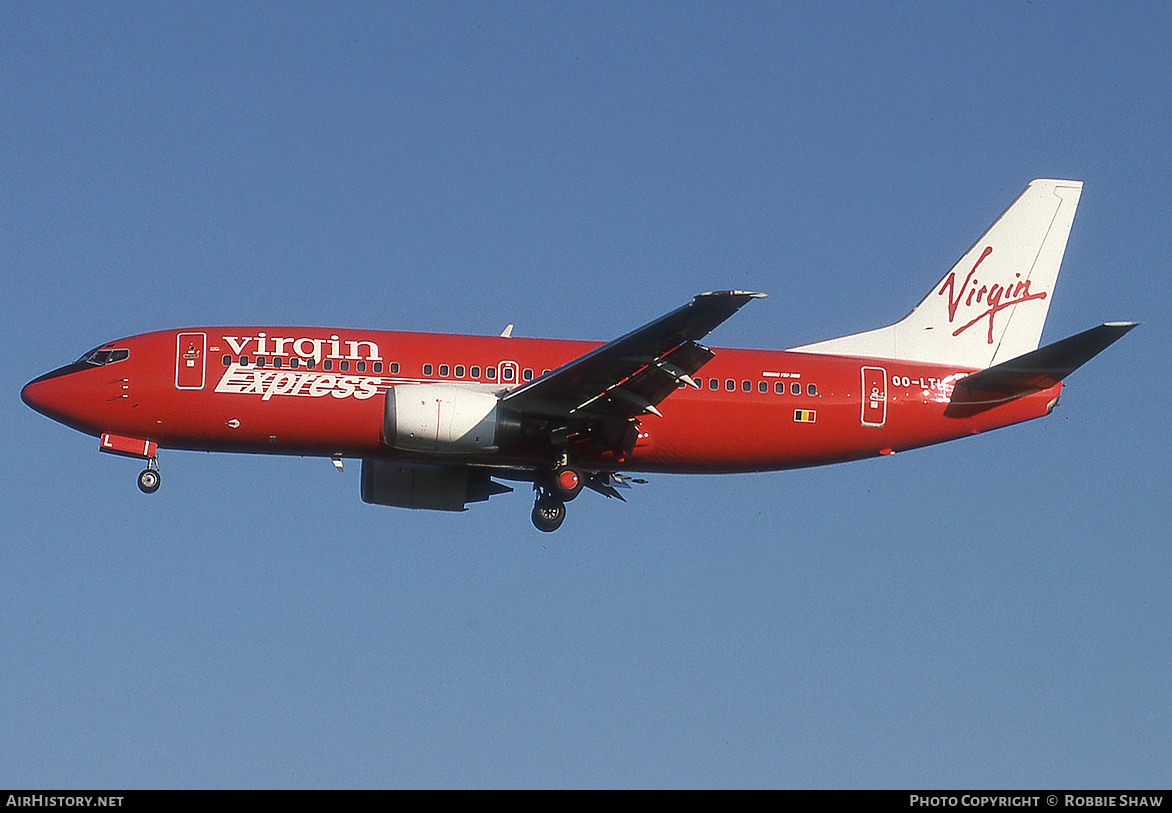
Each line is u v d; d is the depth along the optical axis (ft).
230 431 378.73
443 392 373.20
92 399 375.45
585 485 421.18
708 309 339.98
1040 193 435.53
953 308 429.79
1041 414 415.03
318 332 386.93
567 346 396.16
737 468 409.28
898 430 409.28
